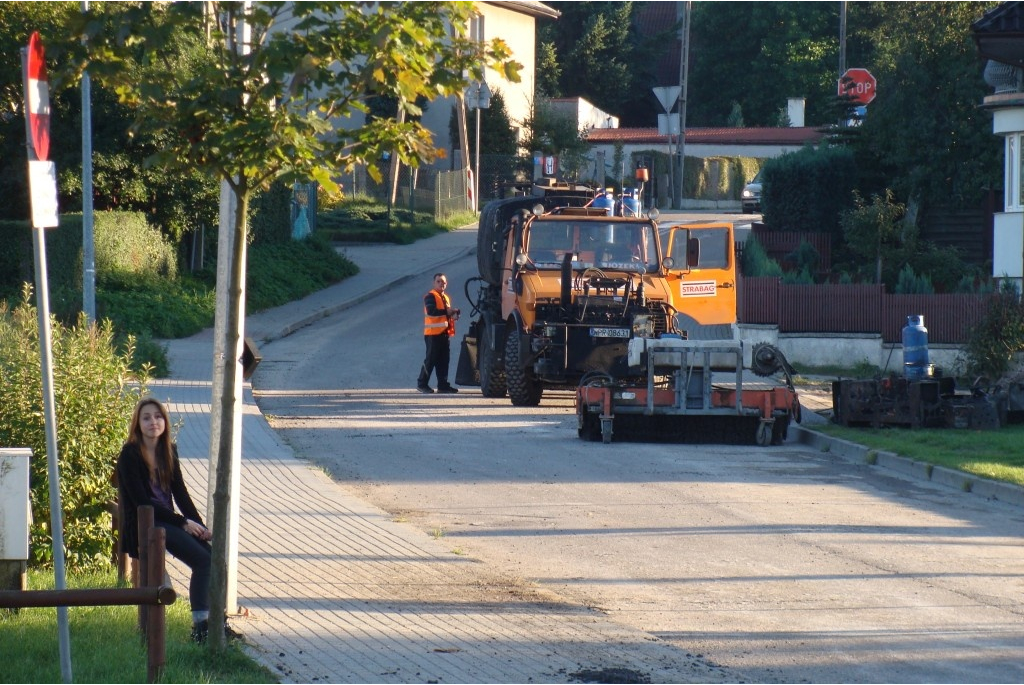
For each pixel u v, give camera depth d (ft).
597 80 490.49
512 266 129.08
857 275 195.72
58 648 43.32
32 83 36.76
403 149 41.11
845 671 44.80
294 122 37.99
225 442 42.29
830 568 62.49
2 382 56.08
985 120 201.98
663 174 383.04
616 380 116.57
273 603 51.21
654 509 77.82
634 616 52.54
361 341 175.63
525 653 45.37
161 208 194.39
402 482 86.12
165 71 39.45
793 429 114.73
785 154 229.45
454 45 41.68
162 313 170.50
